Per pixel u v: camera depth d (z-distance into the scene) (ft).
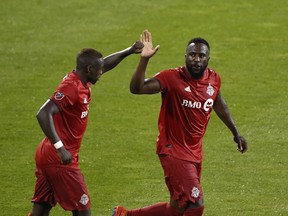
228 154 120.78
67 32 174.29
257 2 192.95
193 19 181.68
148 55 86.58
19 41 169.48
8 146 123.44
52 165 89.76
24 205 104.32
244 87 148.05
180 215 92.27
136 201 105.40
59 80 150.82
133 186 110.11
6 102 140.77
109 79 151.43
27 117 134.82
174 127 91.04
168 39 170.50
